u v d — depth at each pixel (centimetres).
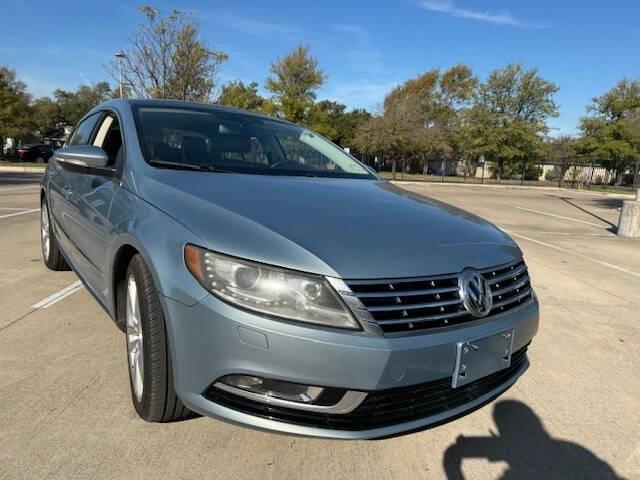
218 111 374
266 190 252
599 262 763
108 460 219
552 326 445
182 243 205
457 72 5922
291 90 3431
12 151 4269
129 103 353
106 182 299
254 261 190
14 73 3722
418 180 3359
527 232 1075
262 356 186
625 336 430
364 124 4331
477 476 232
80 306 405
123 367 303
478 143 3941
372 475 225
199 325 193
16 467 210
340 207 241
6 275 486
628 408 305
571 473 239
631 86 4028
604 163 4050
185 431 243
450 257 216
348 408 192
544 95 4162
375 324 189
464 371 208
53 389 274
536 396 313
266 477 217
